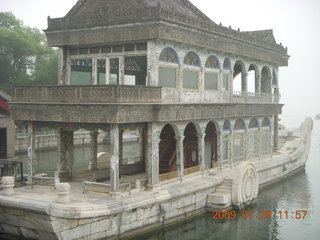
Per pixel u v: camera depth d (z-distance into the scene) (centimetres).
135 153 5438
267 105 3662
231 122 3169
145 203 2130
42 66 6531
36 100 2291
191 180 2669
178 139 2578
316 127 13975
